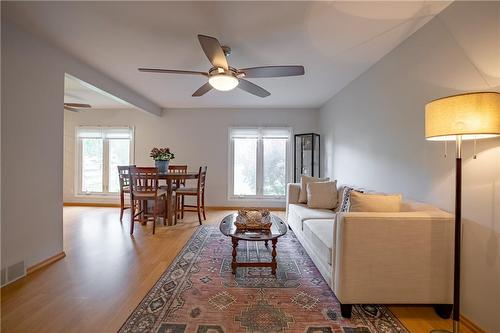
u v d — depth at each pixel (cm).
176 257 281
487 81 163
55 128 268
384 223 174
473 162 173
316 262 237
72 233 368
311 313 183
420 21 213
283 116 562
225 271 248
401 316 180
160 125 566
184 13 204
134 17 210
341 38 243
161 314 179
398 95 257
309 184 361
